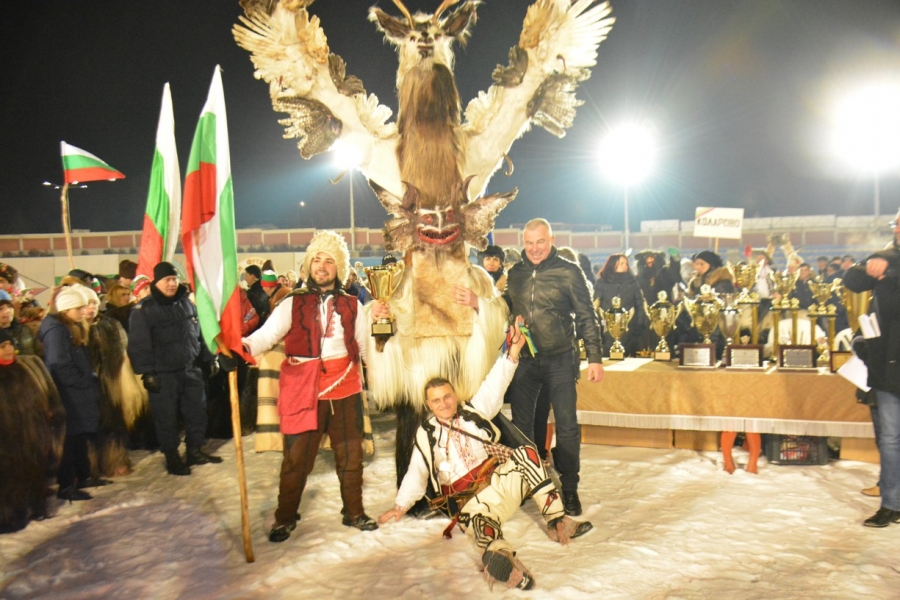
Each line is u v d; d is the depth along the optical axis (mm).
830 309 5355
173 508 4543
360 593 3242
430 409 3826
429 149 4148
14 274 7875
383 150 4344
